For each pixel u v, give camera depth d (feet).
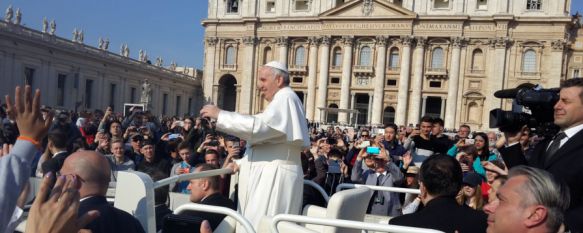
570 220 10.98
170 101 233.14
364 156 30.25
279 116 14.14
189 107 254.68
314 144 44.29
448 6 201.87
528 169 8.98
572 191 11.68
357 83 211.82
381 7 204.85
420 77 204.44
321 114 214.90
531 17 190.80
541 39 191.01
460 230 11.82
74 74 169.17
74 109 169.58
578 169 11.66
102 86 184.55
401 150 35.55
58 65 161.27
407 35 202.39
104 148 33.45
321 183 31.65
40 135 8.56
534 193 8.43
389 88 207.82
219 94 238.48
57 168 21.68
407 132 46.70
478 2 199.41
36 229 6.89
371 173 28.27
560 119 12.69
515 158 14.84
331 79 215.92
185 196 20.97
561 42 187.83
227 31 233.76
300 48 222.89
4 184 7.82
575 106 12.34
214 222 15.58
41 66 153.89
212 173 16.34
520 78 194.70
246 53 228.43
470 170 26.32
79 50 169.99
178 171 26.94
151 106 201.16
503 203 8.81
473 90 199.21
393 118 210.79
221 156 33.35
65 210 7.06
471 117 201.26
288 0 223.30
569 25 190.60
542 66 192.13
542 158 13.85
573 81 12.75
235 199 19.97
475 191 19.93
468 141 38.34
